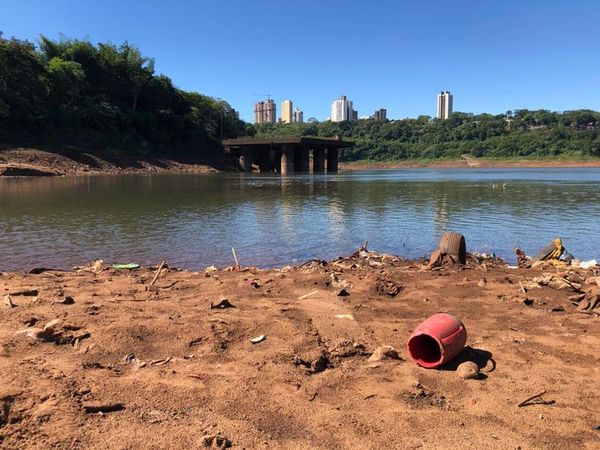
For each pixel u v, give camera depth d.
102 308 7.31
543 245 16.22
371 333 6.87
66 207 24.52
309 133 194.50
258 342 6.30
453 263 11.91
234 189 38.97
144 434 3.99
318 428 4.26
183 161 81.38
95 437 3.91
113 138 75.25
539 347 6.32
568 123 186.50
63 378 4.87
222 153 93.62
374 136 199.88
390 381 5.29
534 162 155.00
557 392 5.06
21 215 21.30
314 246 15.55
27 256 13.43
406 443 4.07
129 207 24.92
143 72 86.12
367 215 22.92
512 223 20.64
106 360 5.59
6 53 63.31
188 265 12.82
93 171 61.78
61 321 6.50
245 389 4.90
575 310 7.87
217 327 6.65
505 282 9.80
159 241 15.89
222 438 3.95
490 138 179.88
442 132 193.88
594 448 4.06
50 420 4.08
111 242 15.60
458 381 5.32
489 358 5.98
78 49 80.06
